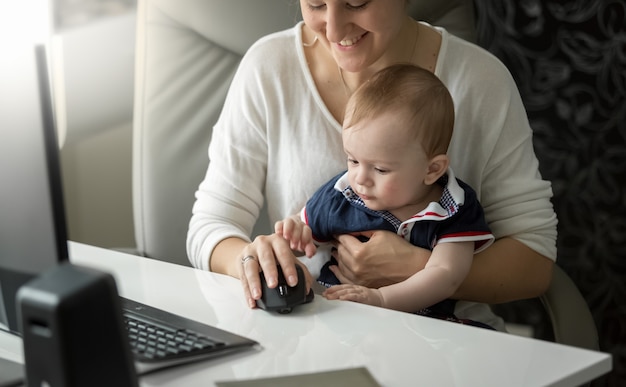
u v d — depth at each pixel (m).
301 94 1.50
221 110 1.74
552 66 1.92
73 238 2.18
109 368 0.63
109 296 0.63
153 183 1.73
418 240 1.35
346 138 1.33
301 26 1.55
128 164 2.22
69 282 0.62
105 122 2.18
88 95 2.14
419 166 1.31
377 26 1.34
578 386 0.88
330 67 1.50
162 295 1.16
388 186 1.31
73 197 2.17
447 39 1.51
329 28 1.33
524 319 2.00
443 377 0.86
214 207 1.50
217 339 0.94
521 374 0.86
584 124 1.92
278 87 1.51
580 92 1.91
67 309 0.61
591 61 1.89
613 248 1.94
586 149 1.93
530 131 1.52
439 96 1.32
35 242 0.82
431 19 1.70
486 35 1.97
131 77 2.18
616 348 1.97
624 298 1.95
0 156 0.82
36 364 0.63
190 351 0.89
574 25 1.89
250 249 1.17
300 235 1.27
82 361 0.62
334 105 1.50
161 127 1.74
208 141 1.74
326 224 1.41
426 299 1.28
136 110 1.76
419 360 0.90
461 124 1.49
